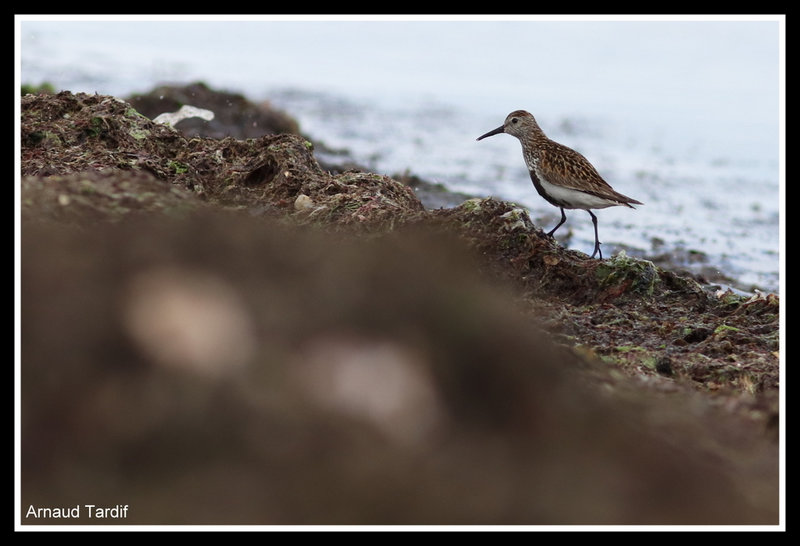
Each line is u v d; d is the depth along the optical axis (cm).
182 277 857
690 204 2875
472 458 785
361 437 779
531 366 870
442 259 1057
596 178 1889
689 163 3375
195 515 739
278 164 1845
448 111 3909
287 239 966
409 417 797
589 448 824
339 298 859
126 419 771
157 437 768
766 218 2784
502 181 2930
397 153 3125
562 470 794
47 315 819
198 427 771
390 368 815
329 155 2948
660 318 1534
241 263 886
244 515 738
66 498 745
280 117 2981
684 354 1370
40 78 3538
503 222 1619
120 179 1134
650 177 3155
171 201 1091
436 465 775
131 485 753
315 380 802
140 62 4259
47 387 783
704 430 1003
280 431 772
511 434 815
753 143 3697
